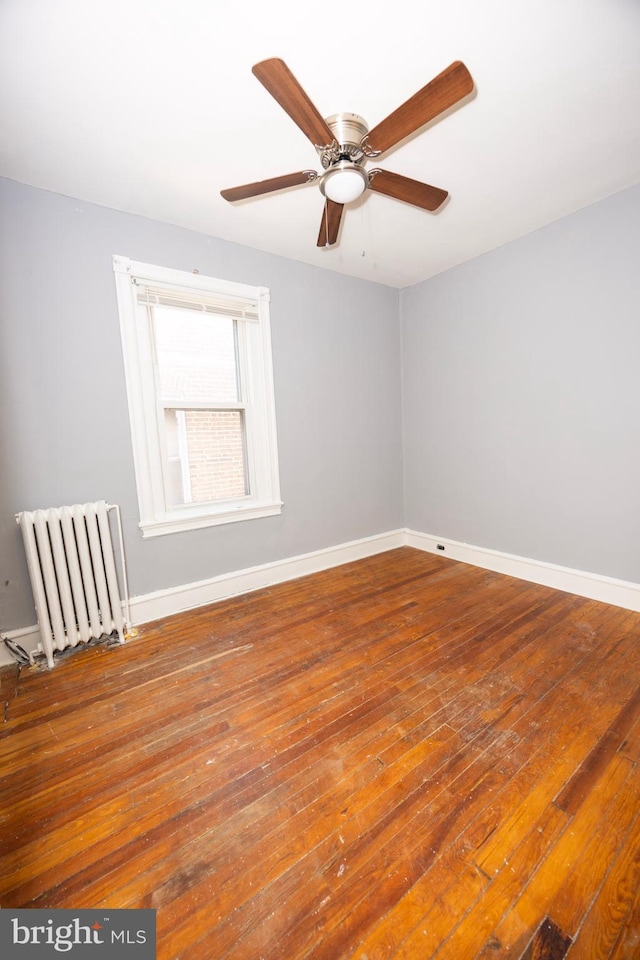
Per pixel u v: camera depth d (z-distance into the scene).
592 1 1.17
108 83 1.38
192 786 1.29
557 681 1.75
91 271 2.15
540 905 0.94
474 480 3.21
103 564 2.16
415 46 1.30
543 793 1.22
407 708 1.62
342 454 3.34
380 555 3.61
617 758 1.34
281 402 2.93
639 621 2.25
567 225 2.43
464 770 1.32
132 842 1.12
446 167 1.94
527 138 1.75
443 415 3.39
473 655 1.98
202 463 2.71
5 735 1.53
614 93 1.52
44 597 1.97
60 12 1.14
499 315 2.87
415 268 3.14
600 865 1.02
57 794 1.28
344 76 1.41
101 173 1.89
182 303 2.45
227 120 1.58
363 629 2.27
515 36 1.28
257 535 2.90
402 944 0.87
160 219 2.32
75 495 2.19
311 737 1.48
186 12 1.16
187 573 2.60
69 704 1.71
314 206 2.20
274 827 1.15
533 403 2.75
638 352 2.22
